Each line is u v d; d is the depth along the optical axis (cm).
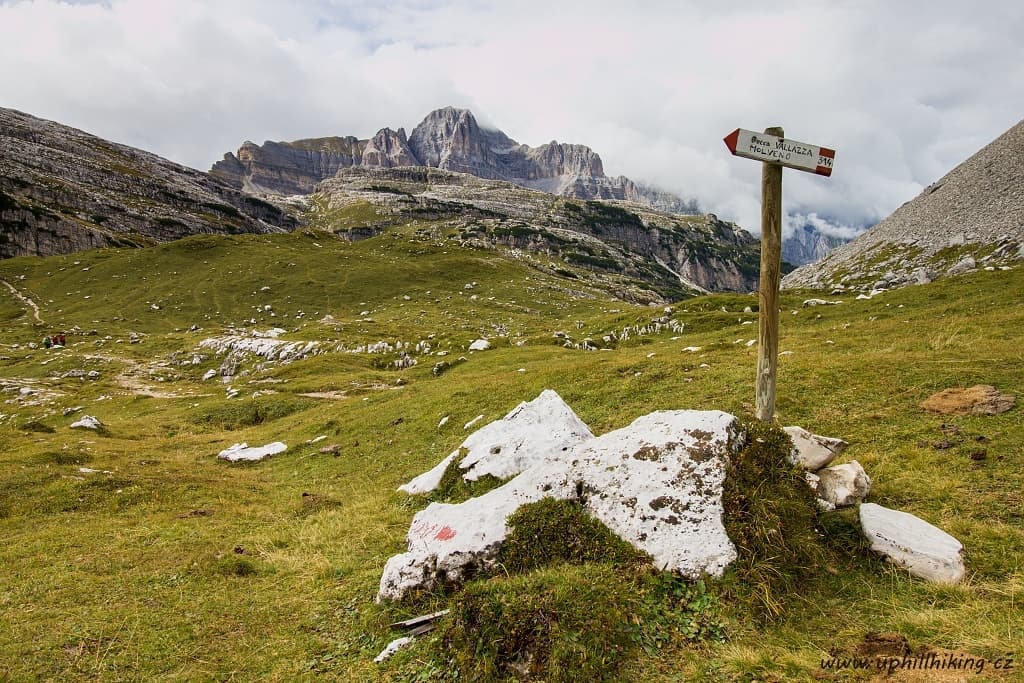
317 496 1922
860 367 1897
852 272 8281
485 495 1105
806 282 9331
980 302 3095
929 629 681
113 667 835
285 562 1273
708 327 4916
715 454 965
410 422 2750
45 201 18575
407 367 5866
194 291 11456
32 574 1264
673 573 806
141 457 2769
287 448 2834
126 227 19912
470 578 920
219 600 1080
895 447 1320
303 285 11975
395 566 997
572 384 2591
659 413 1159
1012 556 834
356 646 861
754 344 2919
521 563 902
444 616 821
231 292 11506
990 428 1291
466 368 4544
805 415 1620
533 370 3234
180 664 845
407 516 1508
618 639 701
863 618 738
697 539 833
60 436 3294
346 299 11431
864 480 1091
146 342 8475
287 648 883
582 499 986
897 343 2323
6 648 895
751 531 848
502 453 1529
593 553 866
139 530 1603
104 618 1006
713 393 2019
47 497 1962
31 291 11494
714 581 786
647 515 889
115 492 2033
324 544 1373
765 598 762
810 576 833
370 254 15175
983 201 7475
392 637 854
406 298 11406
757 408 1183
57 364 7294
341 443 2744
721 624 729
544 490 1028
